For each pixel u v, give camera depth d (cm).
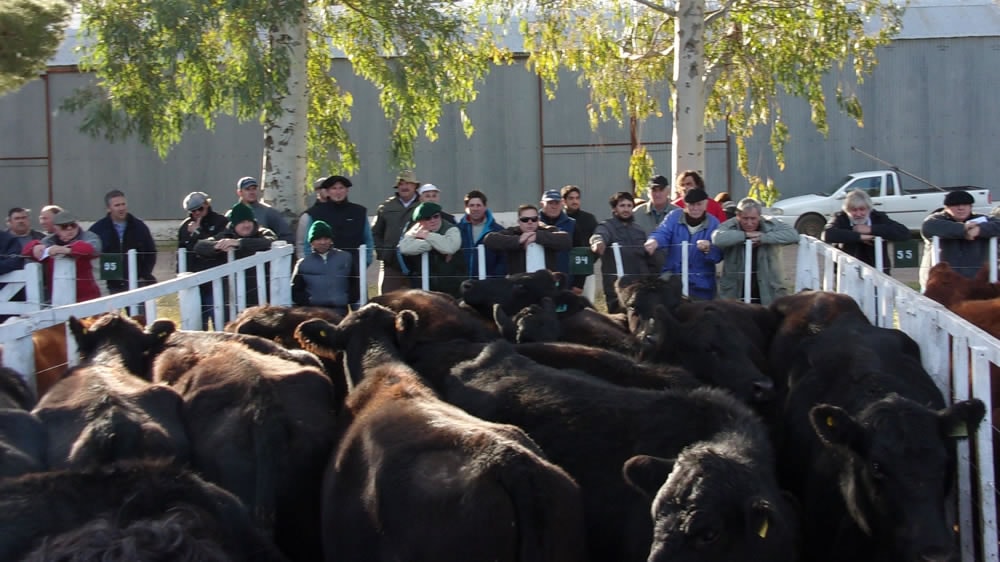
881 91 2452
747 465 398
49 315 612
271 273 852
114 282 935
